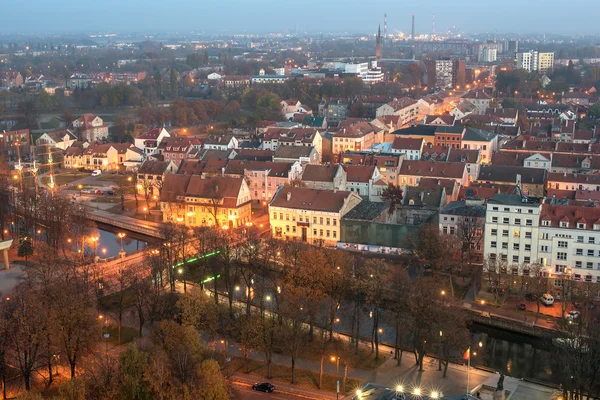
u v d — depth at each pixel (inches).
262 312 7657.5
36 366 7027.6
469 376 7140.8
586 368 6510.8
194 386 5787.4
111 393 5812.0
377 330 7755.9
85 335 6899.6
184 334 6678.2
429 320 7268.7
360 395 6166.3
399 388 6107.3
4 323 6614.2
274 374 7180.1
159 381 5767.7
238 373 7170.3
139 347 6717.5
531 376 7495.1
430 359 7706.7
